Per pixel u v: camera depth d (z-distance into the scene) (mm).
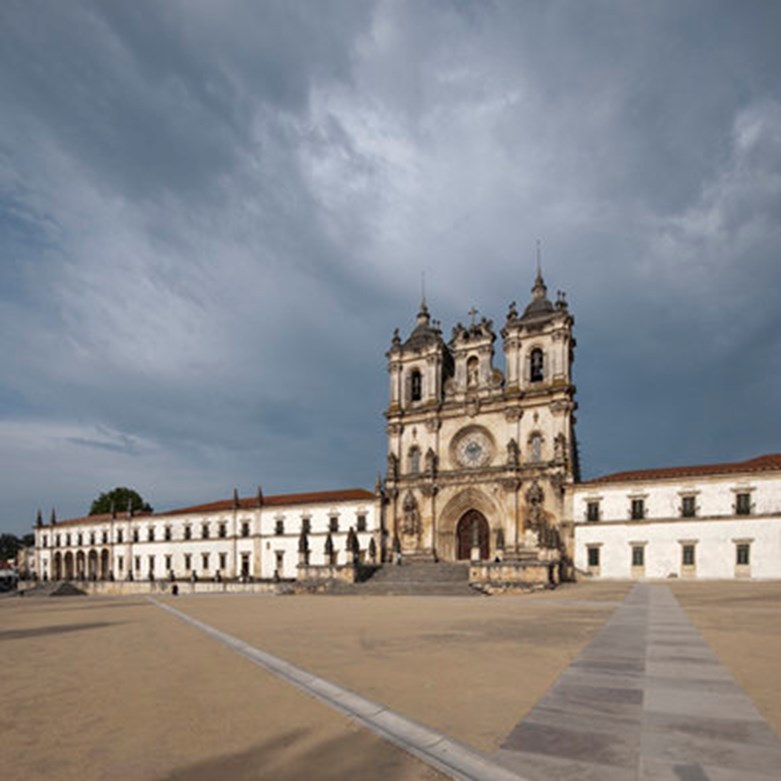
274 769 9695
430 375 100500
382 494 99812
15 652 24953
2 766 10133
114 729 12258
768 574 71250
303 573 82125
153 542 128875
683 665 17578
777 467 73000
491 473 91188
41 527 160250
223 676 17844
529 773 9188
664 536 77625
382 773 9445
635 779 8820
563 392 88062
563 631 27047
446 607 45094
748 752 9922
